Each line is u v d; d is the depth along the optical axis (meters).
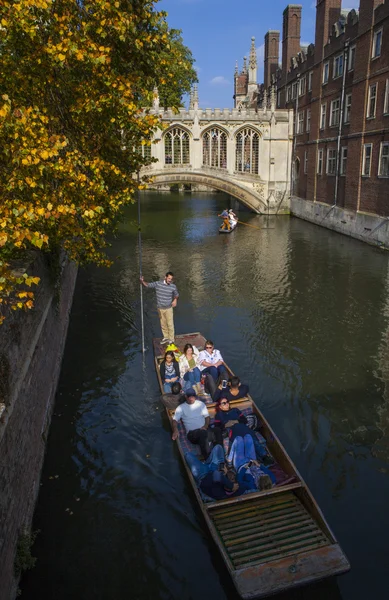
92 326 13.80
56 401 9.71
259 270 20.33
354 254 22.84
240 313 14.93
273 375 10.77
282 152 38.00
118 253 24.31
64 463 7.88
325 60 30.53
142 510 6.88
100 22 7.18
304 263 21.33
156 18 8.01
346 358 11.63
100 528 6.57
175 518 6.73
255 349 12.16
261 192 38.75
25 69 7.48
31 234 5.55
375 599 5.48
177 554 6.14
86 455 8.08
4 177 6.46
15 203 6.06
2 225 5.37
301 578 5.23
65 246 8.55
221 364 10.08
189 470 7.07
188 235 29.62
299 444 8.37
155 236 29.34
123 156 9.75
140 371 11.02
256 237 28.55
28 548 5.84
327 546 5.66
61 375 10.79
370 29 23.73
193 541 6.33
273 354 11.87
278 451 7.26
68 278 15.17
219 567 5.93
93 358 11.66
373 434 8.64
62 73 7.96
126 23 7.23
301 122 36.00
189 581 5.77
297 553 5.55
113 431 8.75
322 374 10.84
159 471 7.70
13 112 6.45
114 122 8.50
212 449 7.21
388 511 6.82
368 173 25.08
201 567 5.95
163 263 21.94
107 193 8.70
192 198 52.56
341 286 17.62
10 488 5.66
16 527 5.73
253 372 10.91
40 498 7.10
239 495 6.46
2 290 5.44
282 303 15.84
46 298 9.75
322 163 31.83
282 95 41.94
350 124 26.81
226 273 19.92
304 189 35.66
